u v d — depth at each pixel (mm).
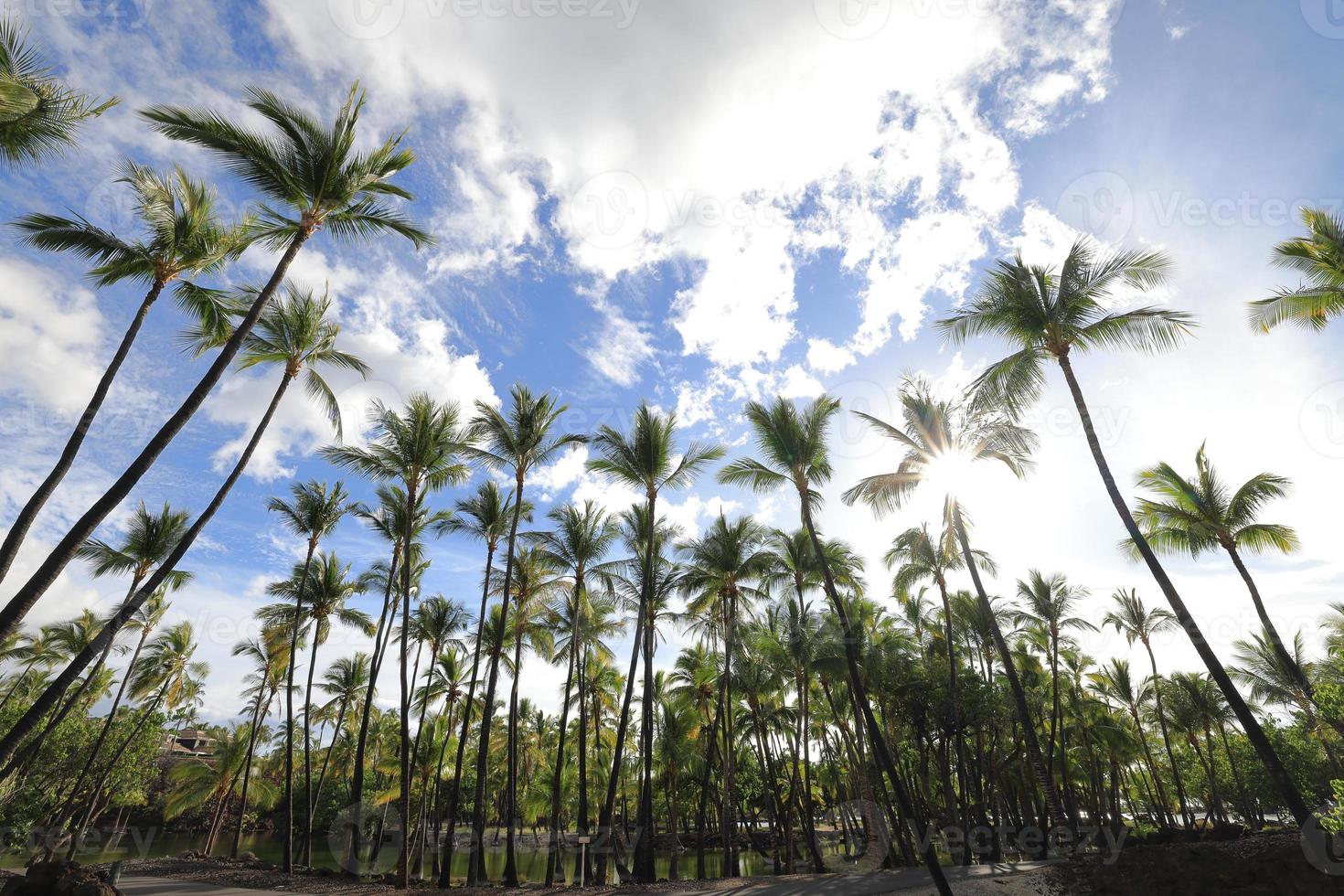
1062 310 15242
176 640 33062
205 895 16109
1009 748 32250
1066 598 30609
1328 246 14320
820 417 19438
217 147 12305
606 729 44469
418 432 21078
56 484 10531
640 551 25844
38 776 25453
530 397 22125
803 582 27109
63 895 10789
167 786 45531
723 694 26703
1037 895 15273
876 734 15133
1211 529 19719
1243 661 28734
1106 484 14172
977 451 19562
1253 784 37781
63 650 31266
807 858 33250
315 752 48969
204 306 14969
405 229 14305
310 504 25953
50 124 10484
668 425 22984
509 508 24469
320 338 17203
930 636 32875
